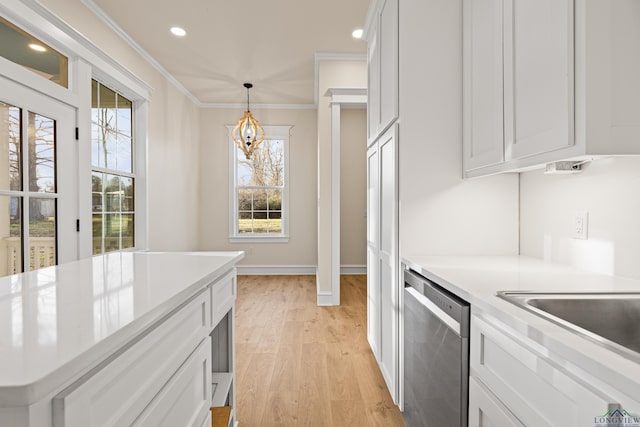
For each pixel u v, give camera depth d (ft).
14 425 1.29
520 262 5.14
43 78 7.57
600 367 1.86
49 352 1.49
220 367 5.08
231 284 4.76
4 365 1.36
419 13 5.71
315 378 7.35
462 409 3.51
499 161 4.46
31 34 7.38
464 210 5.80
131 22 10.53
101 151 10.28
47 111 7.75
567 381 2.14
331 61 12.82
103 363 1.74
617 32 3.01
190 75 14.58
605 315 3.16
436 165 5.76
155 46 12.03
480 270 4.52
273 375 7.49
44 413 1.36
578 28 3.08
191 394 2.98
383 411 6.17
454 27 5.75
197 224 18.08
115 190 11.07
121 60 11.08
